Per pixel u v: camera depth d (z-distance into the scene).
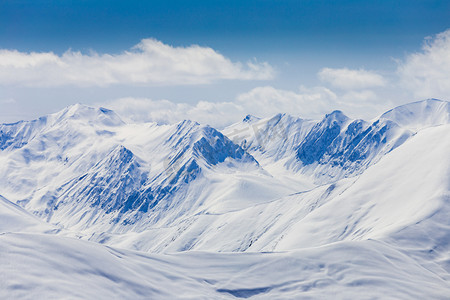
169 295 98.00
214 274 114.19
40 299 83.12
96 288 91.75
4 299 81.81
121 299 91.31
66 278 91.56
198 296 100.38
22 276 87.81
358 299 105.00
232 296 105.56
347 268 118.69
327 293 107.69
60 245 101.50
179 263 118.19
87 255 101.50
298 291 108.69
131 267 105.38
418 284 114.50
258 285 110.88
